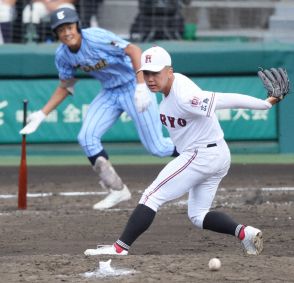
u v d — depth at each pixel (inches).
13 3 2244.1
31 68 2094.0
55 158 2126.0
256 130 2132.1
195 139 991.0
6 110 2113.7
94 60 1448.1
